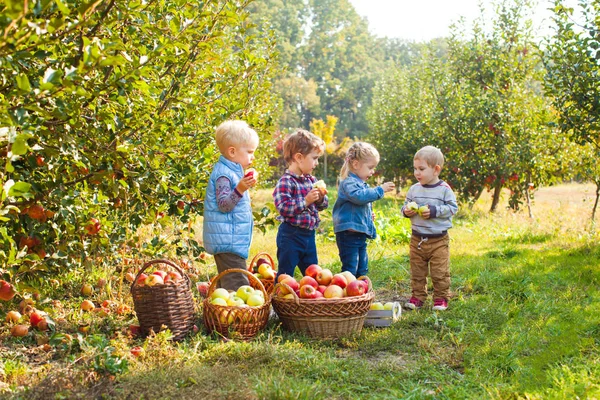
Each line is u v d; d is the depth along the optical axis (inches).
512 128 538.0
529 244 355.6
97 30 142.0
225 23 192.4
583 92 310.5
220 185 177.5
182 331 168.6
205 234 179.9
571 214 492.4
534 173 533.0
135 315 187.5
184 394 123.6
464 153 585.0
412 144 777.6
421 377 142.1
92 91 139.1
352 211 209.6
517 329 176.7
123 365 132.3
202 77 222.4
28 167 158.2
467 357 153.8
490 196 813.9
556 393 125.4
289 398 120.4
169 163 200.4
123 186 179.8
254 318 166.2
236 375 134.3
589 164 435.2
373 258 310.5
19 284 161.3
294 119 2534.5
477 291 234.7
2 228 136.6
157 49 152.9
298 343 162.9
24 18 101.3
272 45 251.8
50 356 152.3
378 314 188.7
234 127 182.5
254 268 219.0
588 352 156.3
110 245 210.1
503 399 127.6
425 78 647.8
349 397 128.5
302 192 195.2
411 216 216.5
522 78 559.5
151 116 179.9
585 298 211.3
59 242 177.0
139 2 150.2
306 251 198.4
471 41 594.6
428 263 220.4
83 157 158.9
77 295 219.3
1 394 121.3
